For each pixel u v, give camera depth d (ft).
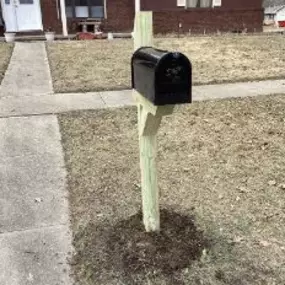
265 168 9.30
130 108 13.19
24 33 33.76
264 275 6.01
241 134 11.23
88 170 9.34
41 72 18.12
